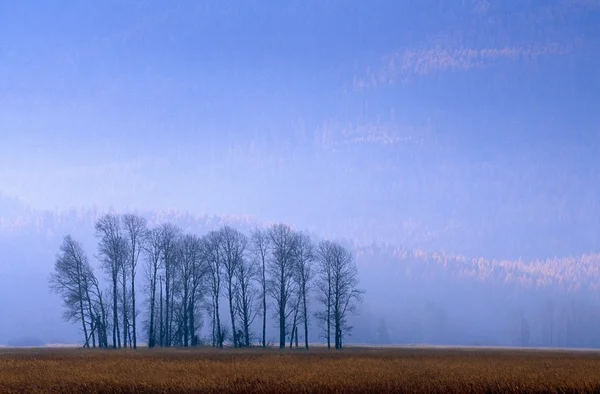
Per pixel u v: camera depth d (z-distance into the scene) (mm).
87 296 96688
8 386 47656
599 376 54312
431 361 73125
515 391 46531
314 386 47625
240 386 47500
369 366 62312
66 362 64188
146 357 73000
